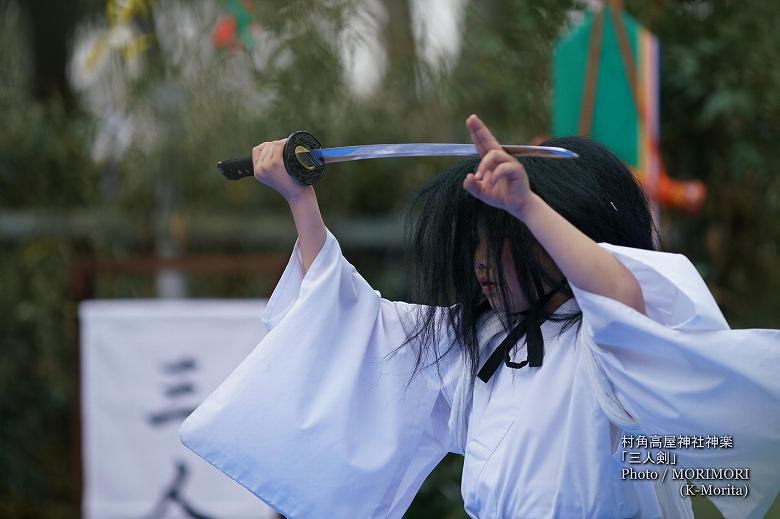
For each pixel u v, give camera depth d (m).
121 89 11.56
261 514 10.38
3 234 12.14
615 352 4.72
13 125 12.30
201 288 12.35
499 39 10.91
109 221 11.98
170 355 10.41
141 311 10.44
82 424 10.43
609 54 9.22
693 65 10.60
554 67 9.41
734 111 10.66
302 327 5.38
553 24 10.59
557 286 5.15
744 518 4.99
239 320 10.40
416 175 11.98
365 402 5.62
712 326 4.53
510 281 5.18
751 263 11.60
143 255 12.26
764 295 11.59
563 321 5.21
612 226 5.09
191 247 12.38
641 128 9.17
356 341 5.58
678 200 9.51
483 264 5.22
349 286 5.62
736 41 10.69
